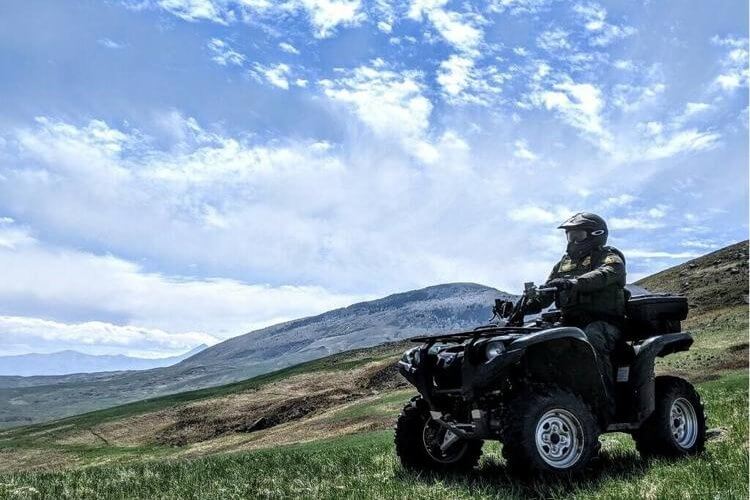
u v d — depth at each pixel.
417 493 7.57
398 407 41.34
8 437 68.31
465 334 8.41
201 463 12.99
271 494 8.23
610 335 8.69
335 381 67.69
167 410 70.19
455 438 8.99
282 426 49.25
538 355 8.23
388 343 95.88
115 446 54.97
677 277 70.62
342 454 12.87
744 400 15.06
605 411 8.32
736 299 56.81
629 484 7.14
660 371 34.56
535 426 7.52
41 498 9.31
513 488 7.52
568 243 9.26
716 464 7.61
